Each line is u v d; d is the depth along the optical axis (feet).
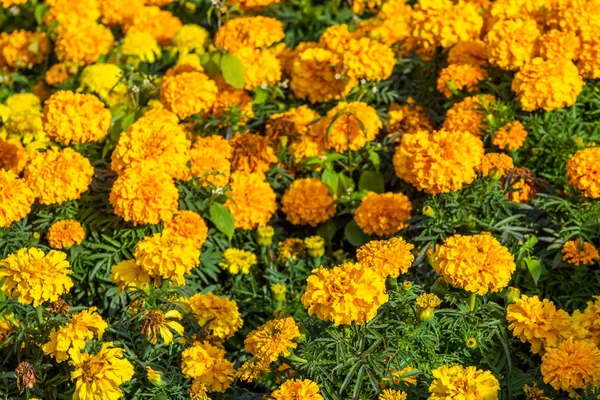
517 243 20.63
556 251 21.11
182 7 29.78
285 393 16.25
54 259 17.74
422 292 18.44
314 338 18.08
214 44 26.86
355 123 23.13
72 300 21.17
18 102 25.16
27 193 20.77
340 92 24.72
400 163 22.24
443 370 16.26
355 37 25.17
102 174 22.49
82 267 21.49
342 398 17.31
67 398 18.02
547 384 17.48
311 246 22.31
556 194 22.13
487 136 22.71
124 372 16.63
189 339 19.17
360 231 23.03
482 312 18.04
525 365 18.79
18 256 17.52
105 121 22.62
